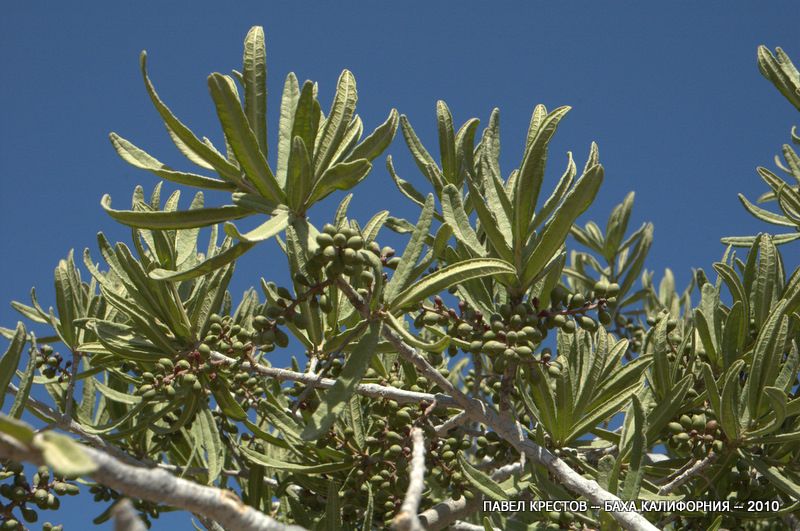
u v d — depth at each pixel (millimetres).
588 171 3092
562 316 3326
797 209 4566
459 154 4102
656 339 3879
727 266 4098
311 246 3039
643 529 3084
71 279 3922
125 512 1514
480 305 3539
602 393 3795
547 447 3818
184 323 3695
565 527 3502
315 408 3789
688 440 3742
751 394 3600
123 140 3162
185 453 4305
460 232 3383
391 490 3709
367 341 3057
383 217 3836
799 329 4105
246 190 3135
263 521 2039
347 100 3184
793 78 4637
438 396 3521
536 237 3424
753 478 4176
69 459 1576
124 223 3012
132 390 4480
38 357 3914
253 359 3553
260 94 3139
